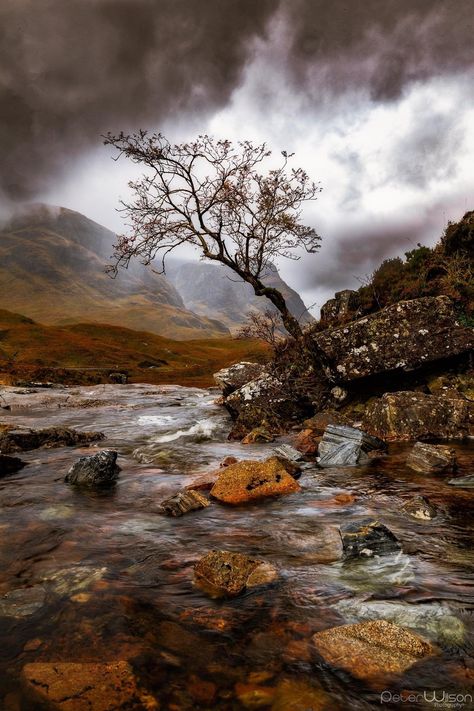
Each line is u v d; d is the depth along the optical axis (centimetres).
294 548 471
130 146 1443
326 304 1712
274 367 1466
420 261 1527
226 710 242
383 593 367
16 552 466
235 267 1576
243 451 1039
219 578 387
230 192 1524
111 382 5044
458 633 308
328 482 725
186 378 6156
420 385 1223
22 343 8575
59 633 315
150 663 281
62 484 762
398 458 851
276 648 297
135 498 677
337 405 1307
